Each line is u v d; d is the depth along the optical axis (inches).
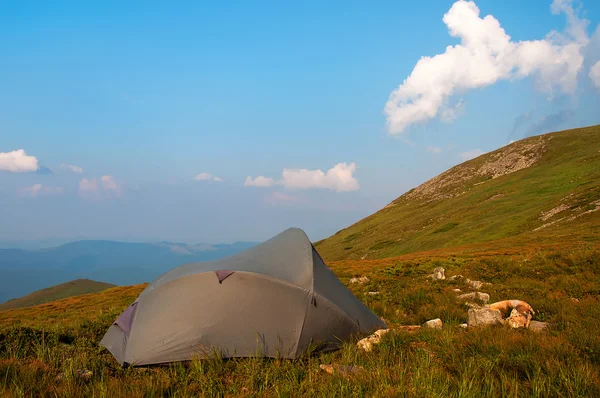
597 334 287.6
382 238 4119.1
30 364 264.7
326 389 209.3
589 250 815.1
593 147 3964.1
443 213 3949.3
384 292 697.0
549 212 2417.6
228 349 325.7
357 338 366.9
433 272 860.0
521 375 230.4
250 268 384.5
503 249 1503.4
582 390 193.8
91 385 227.8
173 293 367.9
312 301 365.4
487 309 368.8
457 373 235.8
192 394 228.1
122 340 352.5
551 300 486.6
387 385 201.9
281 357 323.6
